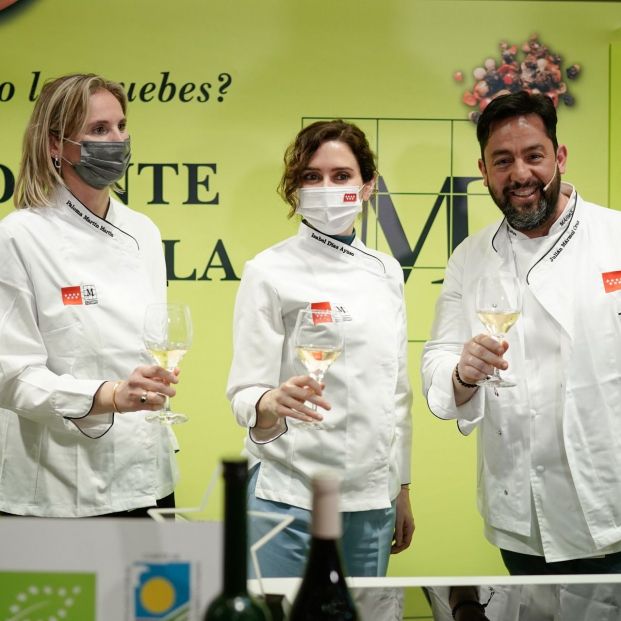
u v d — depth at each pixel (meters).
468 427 2.09
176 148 3.20
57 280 1.98
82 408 1.84
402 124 3.24
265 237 3.24
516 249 2.18
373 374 2.09
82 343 1.98
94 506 2.03
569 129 3.28
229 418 3.23
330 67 3.22
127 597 0.96
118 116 2.04
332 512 0.80
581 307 2.07
